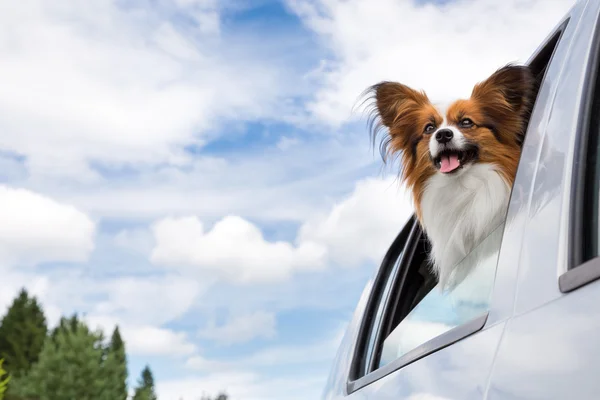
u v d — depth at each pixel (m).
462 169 2.64
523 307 1.09
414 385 1.52
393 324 2.25
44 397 55.31
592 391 0.80
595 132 1.12
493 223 2.50
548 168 1.21
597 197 1.03
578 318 0.90
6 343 74.12
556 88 1.33
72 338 58.06
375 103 3.20
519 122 2.63
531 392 0.93
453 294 1.67
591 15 1.34
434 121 2.85
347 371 2.51
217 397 89.25
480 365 1.15
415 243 2.55
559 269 1.02
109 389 58.09
